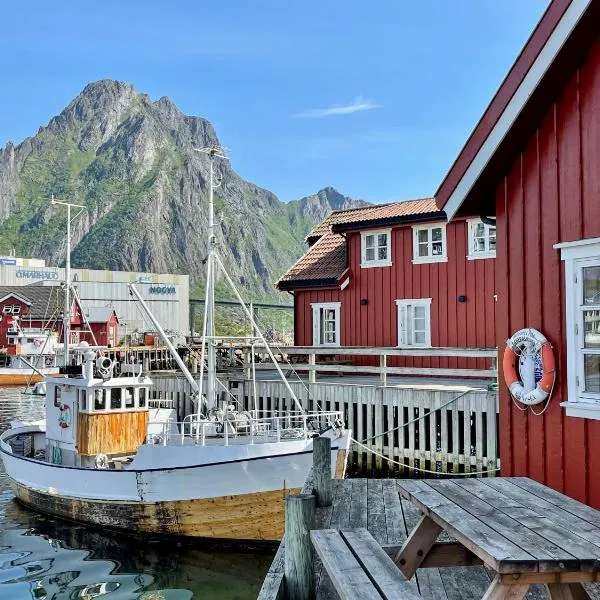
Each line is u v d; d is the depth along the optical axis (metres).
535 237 7.00
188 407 21.94
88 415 13.90
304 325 24.58
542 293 6.89
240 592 10.28
